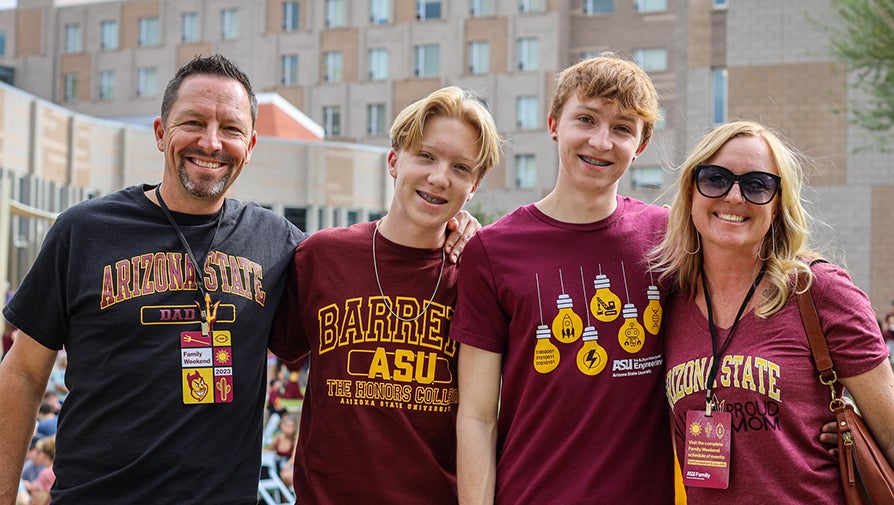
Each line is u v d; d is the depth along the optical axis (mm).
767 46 23281
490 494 3447
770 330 3217
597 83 3473
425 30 44344
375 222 3865
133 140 26750
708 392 3229
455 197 3662
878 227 22500
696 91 28797
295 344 3869
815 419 3131
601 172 3494
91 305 3373
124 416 3344
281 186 26734
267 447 9852
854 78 22594
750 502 3100
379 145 44750
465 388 3553
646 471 3367
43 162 23953
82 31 49906
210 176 3506
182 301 3443
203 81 3523
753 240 3279
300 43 46031
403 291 3695
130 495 3307
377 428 3605
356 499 3607
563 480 3330
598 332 3414
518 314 3463
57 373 11234
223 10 47531
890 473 3057
